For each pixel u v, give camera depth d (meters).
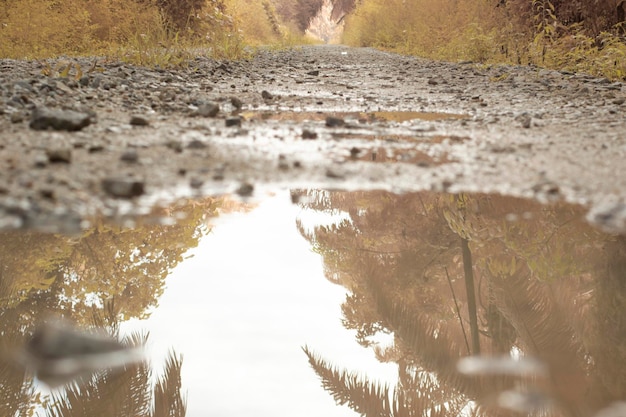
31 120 3.26
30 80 4.96
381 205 2.75
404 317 2.42
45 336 1.49
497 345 2.01
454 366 1.80
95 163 2.69
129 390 1.58
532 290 2.18
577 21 10.60
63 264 2.09
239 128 3.83
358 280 2.82
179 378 1.72
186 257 2.30
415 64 11.39
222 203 2.48
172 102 4.96
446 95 6.46
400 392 1.94
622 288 2.10
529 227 2.49
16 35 9.44
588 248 2.31
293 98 5.98
